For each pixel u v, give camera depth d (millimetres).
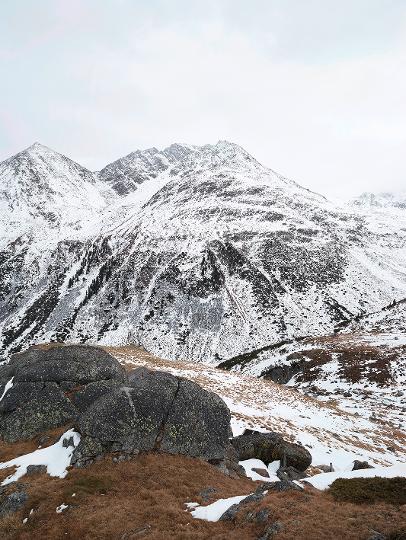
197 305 162500
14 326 180875
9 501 22078
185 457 26062
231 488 23688
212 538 17312
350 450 39406
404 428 50562
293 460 29125
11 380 34625
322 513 17391
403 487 19953
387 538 14836
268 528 16828
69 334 162875
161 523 19078
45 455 26031
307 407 53000
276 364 93062
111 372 33875
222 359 131750
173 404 27750
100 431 25484
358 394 66812
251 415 42719
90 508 20750
